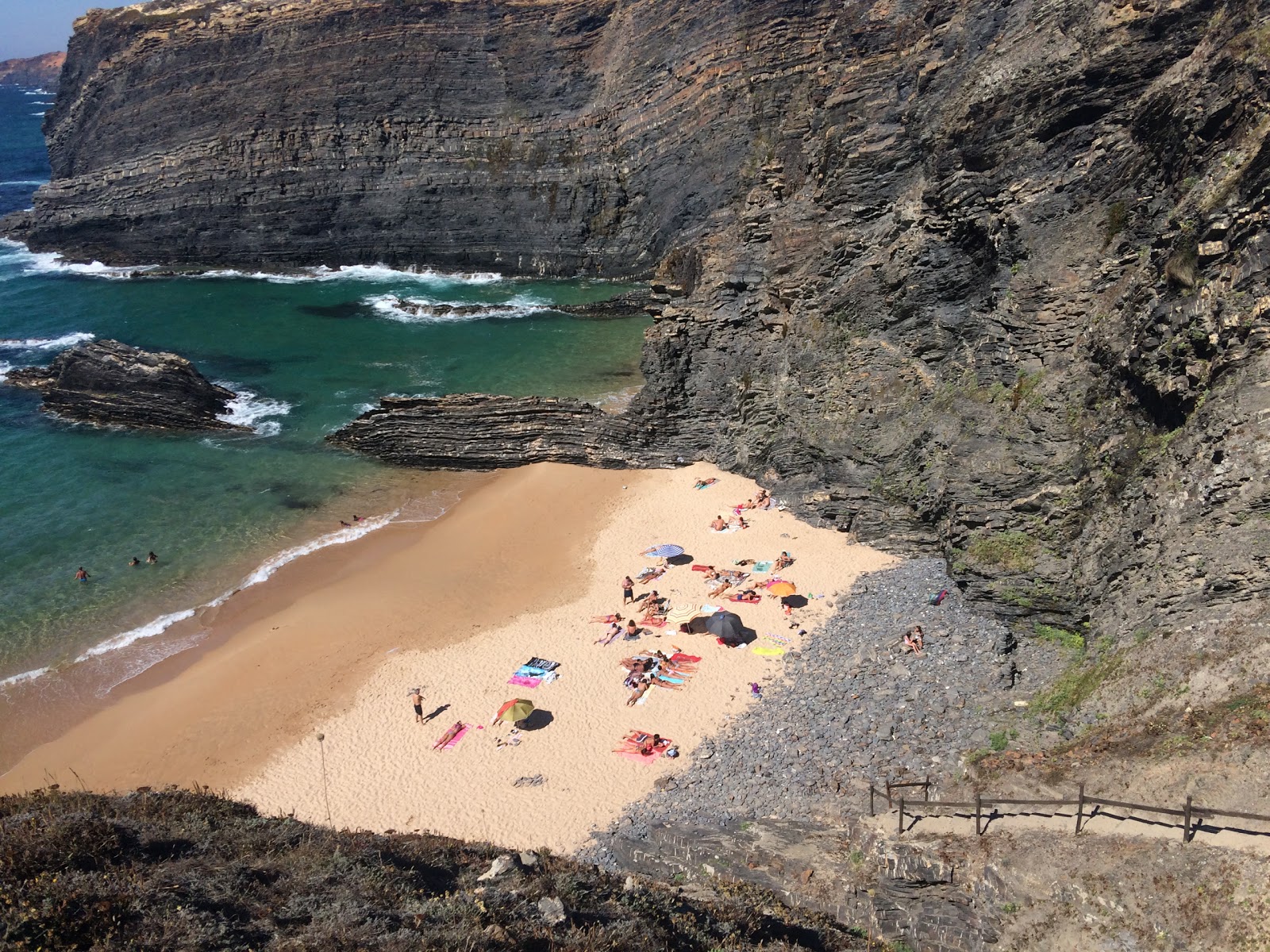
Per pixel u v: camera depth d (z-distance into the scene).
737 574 42.28
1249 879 18.31
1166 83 35.19
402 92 101.56
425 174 101.31
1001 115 40.81
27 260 110.00
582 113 98.88
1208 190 31.05
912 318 44.69
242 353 78.06
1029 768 24.52
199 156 104.75
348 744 33.66
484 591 43.78
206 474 57.25
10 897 15.44
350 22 101.56
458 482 56.97
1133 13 37.03
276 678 37.94
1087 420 34.88
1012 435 36.91
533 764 31.89
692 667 36.16
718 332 54.81
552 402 57.25
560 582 44.00
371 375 72.38
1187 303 30.19
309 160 103.06
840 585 40.59
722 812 28.16
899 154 49.81
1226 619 25.78
